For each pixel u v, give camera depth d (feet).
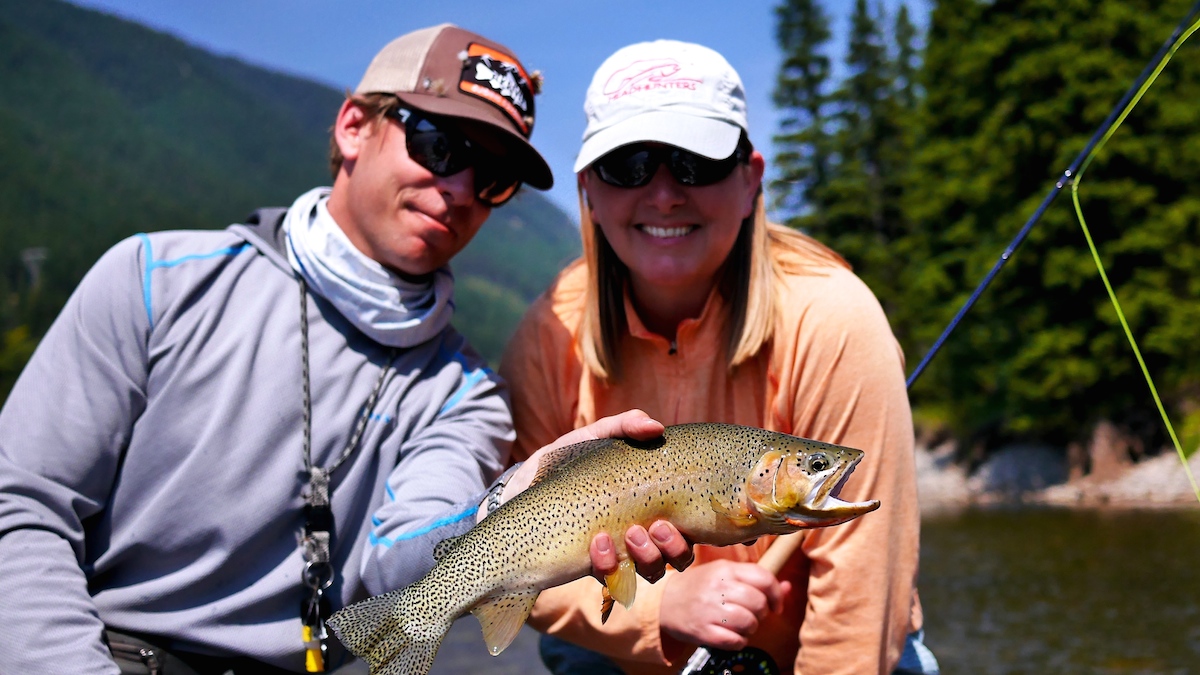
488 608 7.76
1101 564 51.57
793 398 9.82
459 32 9.98
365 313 9.28
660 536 7.52
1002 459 96.32
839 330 9.53
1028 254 97.19
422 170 9.35
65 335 8.80
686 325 10.04
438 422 9.59
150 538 8.64
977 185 104.01
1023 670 31.07
